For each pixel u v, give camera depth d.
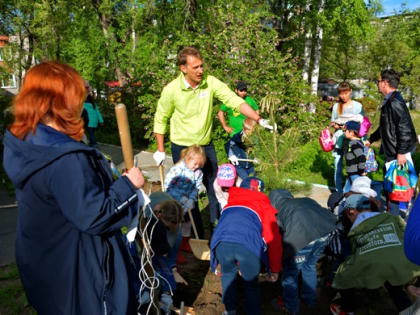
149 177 6.73
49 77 1.42
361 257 2.63
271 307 3.19
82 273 1.49
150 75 10.29
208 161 4.13
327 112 9.95
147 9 14.09
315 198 5.68
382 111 4.35
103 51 15.10
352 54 21.86
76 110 1.47
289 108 9.16
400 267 2.51
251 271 2.67
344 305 2.91
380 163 7.33
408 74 21.45
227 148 5.33
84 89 1.50
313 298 3.06
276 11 15.66
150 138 9.88
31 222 1.44
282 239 2.87
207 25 11.67
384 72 4.29
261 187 3.15
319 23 14.20
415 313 1.70
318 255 2.94
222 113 6.28
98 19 15.94
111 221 1.44
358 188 3.20
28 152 1.36
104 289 1.53
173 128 3.97
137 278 2.29
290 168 6.68
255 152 5.10
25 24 16.09
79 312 1.50
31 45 17.53
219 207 4.44
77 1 15.27
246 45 8.97
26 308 3.09
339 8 13.80
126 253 1.70
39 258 1.47
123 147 1.73
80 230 1.41
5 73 17.16
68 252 1.46
